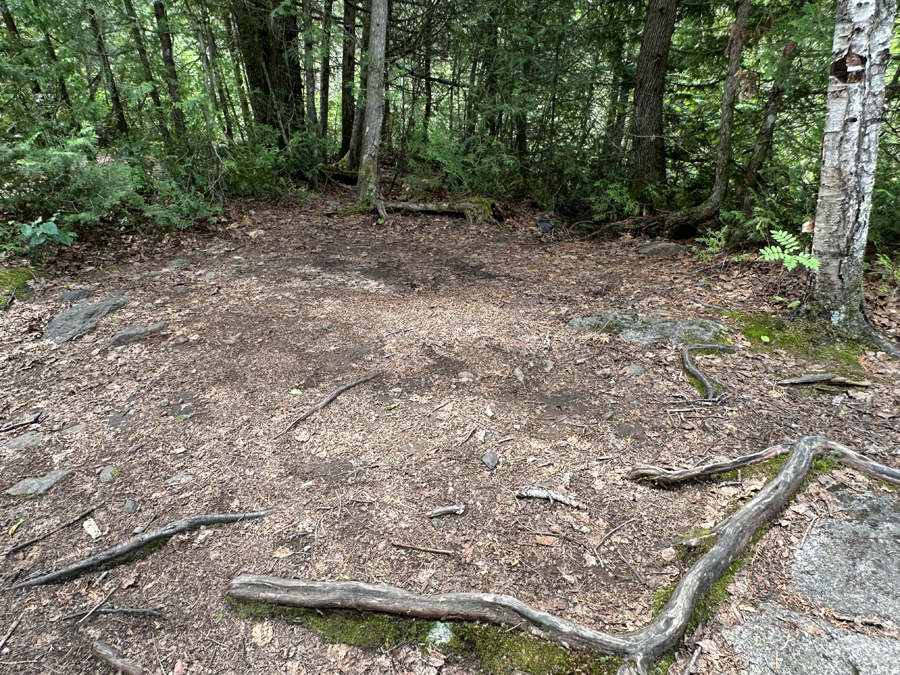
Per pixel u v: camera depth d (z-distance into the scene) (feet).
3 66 20.42
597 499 8.57
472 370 12.62
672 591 6.78
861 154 11.91
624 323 14.83
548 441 10.07
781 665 5.76
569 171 31.58
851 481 8.55
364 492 8.72
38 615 6.70
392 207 28.58
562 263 21.77
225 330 14.64
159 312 15.76
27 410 10.99
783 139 24.39
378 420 10.68
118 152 23.45
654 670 5.75
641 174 29.60
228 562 7.43
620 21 32.12
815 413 10.63
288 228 25.68
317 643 6.33
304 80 36.35
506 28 31.71
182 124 26.89
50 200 19.94
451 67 37.58
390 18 34.83
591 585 7.03
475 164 31.30
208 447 9.84
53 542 7.75
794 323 13.69
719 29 29.84
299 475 9.12
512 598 6.51
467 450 9.78
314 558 7.47
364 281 19.03
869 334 12.85
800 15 19.11
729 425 10.37
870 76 11.43
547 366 12.82
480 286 18.74
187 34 26.48
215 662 6.13
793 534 7.59
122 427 10.45
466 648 6.18
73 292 16.75
